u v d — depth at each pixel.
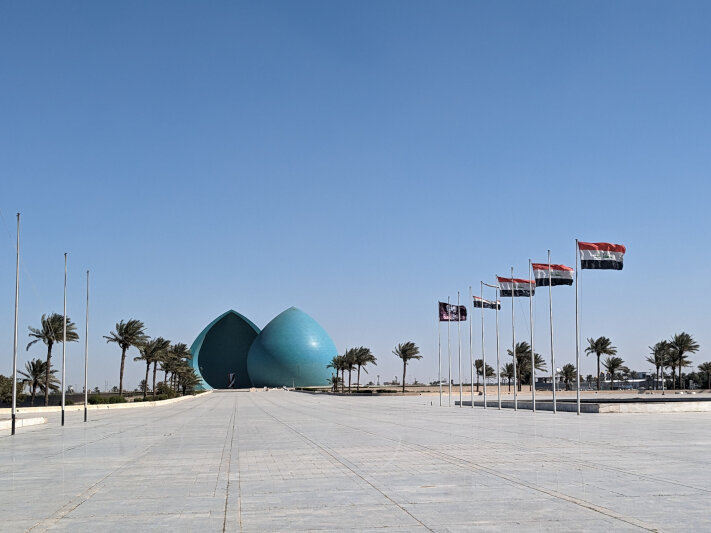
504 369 119.94
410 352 106.81
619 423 29.22
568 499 10.57
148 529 9.17
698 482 12.10
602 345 101.62
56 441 25.44
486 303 49.28
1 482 14.10
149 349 84.44
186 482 13.50
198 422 36.72
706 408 39.19
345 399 80.31
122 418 44.28
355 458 16.94
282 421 35.56
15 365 31.16
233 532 8.84
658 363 101.44
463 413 41.78
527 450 17.94
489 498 10.78
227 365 173.88
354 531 8.70
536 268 39.75
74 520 9.90
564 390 115.94
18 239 32.72
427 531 8.60
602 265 36.53
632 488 11.51
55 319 68.31
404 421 33.34
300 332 165.62
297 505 10.64
